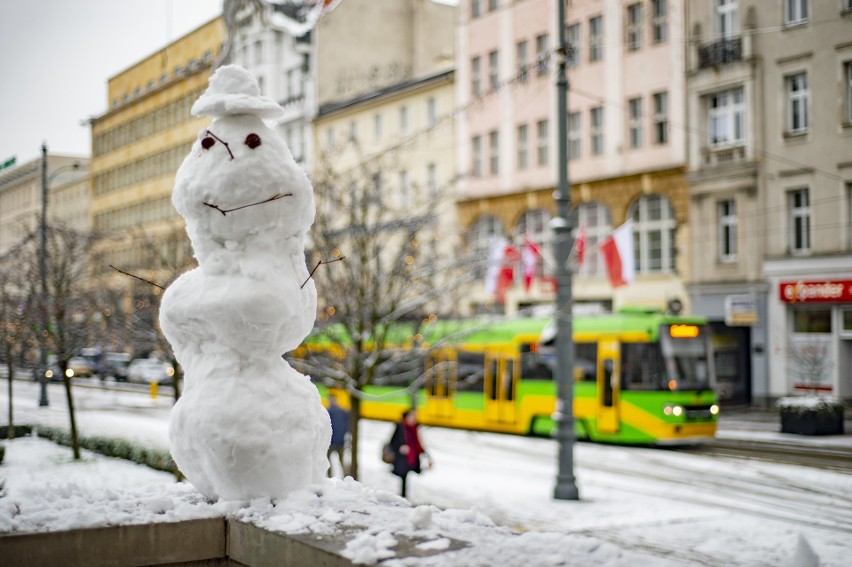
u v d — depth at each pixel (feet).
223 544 16.67
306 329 19.49
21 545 15.12
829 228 95.09
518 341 81.71
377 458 65.82
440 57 154.61
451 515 17.48
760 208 100.68
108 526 15.85
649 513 43.39
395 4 165.17
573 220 120.98
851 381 94.53
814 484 52.70
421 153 139.74
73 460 50.52
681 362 72.43
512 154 127.85
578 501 47.11
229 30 135.33
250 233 18.56
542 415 79.15
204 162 18.66
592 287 117.29
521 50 127.65
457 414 86.07
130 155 174.40
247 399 18.04
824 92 95.86
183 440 18.33
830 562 31.63
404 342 63.98
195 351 18.92
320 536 15.11
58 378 100.27
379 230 59.47
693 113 107.04
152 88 167.94
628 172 113.19
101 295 79.30
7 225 111.96
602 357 75.46
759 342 100.12
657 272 111.45
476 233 102.22
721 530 38.83
